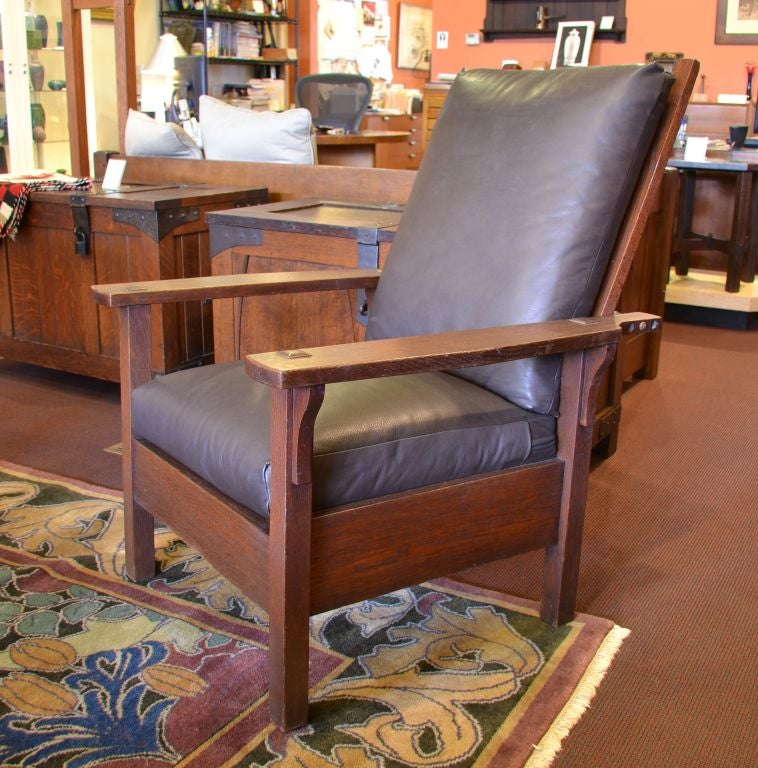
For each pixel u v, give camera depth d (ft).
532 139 5.18
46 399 9.34
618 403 8.00
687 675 4.75
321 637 5.00
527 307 4.85
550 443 4.85
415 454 4.33
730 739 4.23
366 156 18.69
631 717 4.37
